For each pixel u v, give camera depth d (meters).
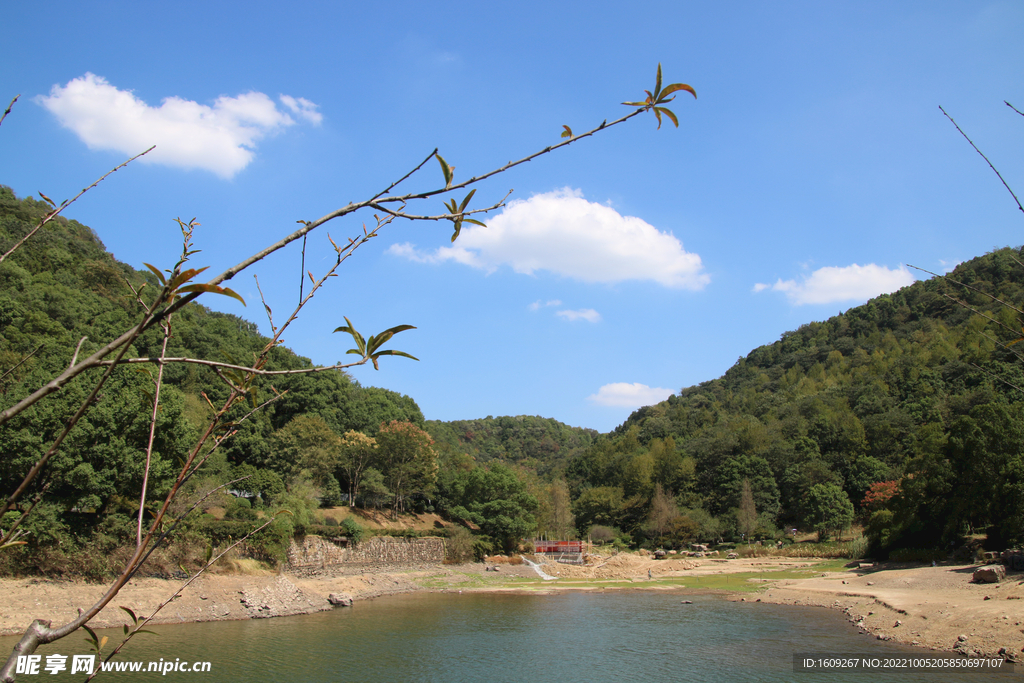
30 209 77.69
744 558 87.12
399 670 28.47
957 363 127.19
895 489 88.81
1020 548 50.38
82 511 40.75
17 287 64.69
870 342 192.62
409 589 58.97
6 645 28.39
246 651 30.83
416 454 83.38
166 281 3.22
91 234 99.94
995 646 28.81
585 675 27.88
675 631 37.69
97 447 37.88
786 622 40.25
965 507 58.16
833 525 93.12
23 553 35.94
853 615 41.22
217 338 83.12
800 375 196.25
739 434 134.62
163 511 3.65
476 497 85.56
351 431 80.88
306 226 3.66
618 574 73.19
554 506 96.94
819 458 116.88
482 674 28.06
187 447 42.84
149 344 70.06
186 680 25.31
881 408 128.62
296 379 83.88
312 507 62.25
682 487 117.88
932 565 56.53
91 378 40.28
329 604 47.66
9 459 35.31
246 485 58.50
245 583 44.53
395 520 80.00
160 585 40.38
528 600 52.47
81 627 3.41
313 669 28.06
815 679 26.44
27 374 40.16
